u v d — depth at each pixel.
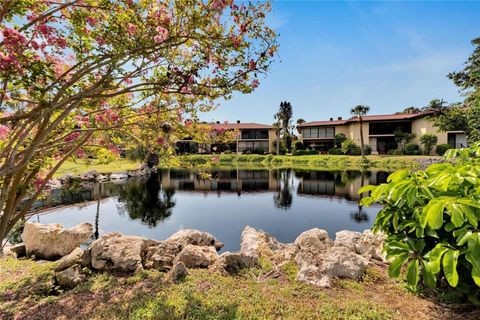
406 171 2.19
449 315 2.55
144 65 2.76
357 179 18.58
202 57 2.89
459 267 1.99
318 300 3.05
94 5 2.50
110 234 4.56
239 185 17.33
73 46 2.87
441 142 28.30
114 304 3.03
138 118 4.38
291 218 9.37
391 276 2.03
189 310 2.84
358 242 5.35
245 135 43.00
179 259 4.22
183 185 17.55
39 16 2.45
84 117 4.00
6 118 2.37
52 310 2.95
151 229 8.32
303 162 33.03
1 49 2.33
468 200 1.66
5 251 5.29
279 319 2.69
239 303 2.99
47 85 2.85
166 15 2.64
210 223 8.91
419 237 2.04
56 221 9.13
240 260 4.05
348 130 38.09
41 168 4.14
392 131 33.88
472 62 10.83
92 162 5.13
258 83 2.97
